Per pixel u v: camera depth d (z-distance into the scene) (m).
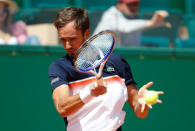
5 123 24.28
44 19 24.86
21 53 24.64
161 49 26.11
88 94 10.50
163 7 35.81
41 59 24.81
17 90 24.47
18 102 24.42
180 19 26.36
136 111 12.57
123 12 25.33
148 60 25.97
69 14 11.22
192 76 26.61
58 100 11.15
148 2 35.31
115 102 11.58
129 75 12.59
